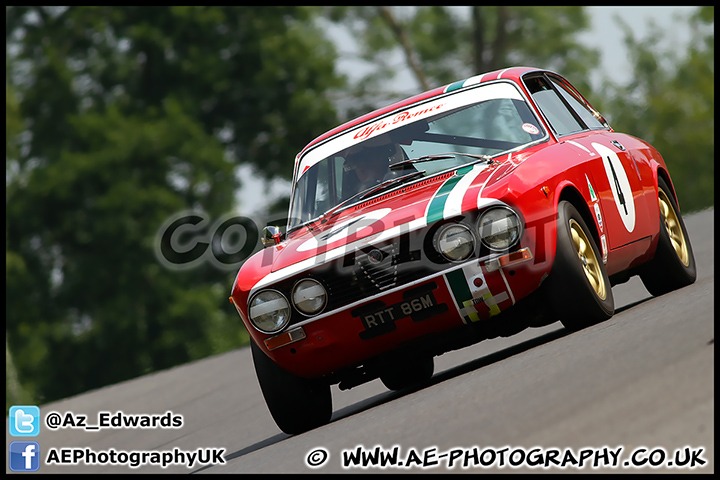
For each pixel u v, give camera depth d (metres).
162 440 31.88
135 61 137.25
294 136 139.25
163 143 125.38
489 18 165.38
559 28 163.75
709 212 68.25
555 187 20.55
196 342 122.75
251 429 27.55
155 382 58.53
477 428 13.87
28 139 134.38
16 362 121.44
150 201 121.62
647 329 17.56
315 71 140.75
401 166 23.25
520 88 24.03
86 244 124.19
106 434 37.28
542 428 12.77
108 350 122.69
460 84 24.94
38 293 124.75
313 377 21.19
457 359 29.95
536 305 20.56
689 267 26.91
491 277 19.47
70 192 123.50
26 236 126.19
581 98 27.92
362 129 24.98
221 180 127.00
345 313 20.05
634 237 24.05
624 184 24.11
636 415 12.15
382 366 21.23
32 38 138.75
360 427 17.98
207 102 139.88
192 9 137.75
